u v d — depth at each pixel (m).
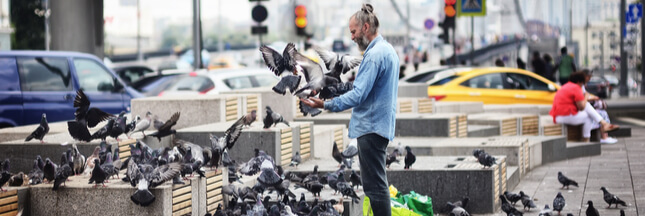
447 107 19.11
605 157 16.30
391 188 9.81
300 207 8.57
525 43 72.25
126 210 7.93
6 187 8.10
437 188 10.55
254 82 19.77
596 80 39.34
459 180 10.50
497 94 21.80
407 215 8.97
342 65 7.13
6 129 12.03
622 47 40.16
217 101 12.59
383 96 7.24
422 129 15.06
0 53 14.98
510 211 10.16
